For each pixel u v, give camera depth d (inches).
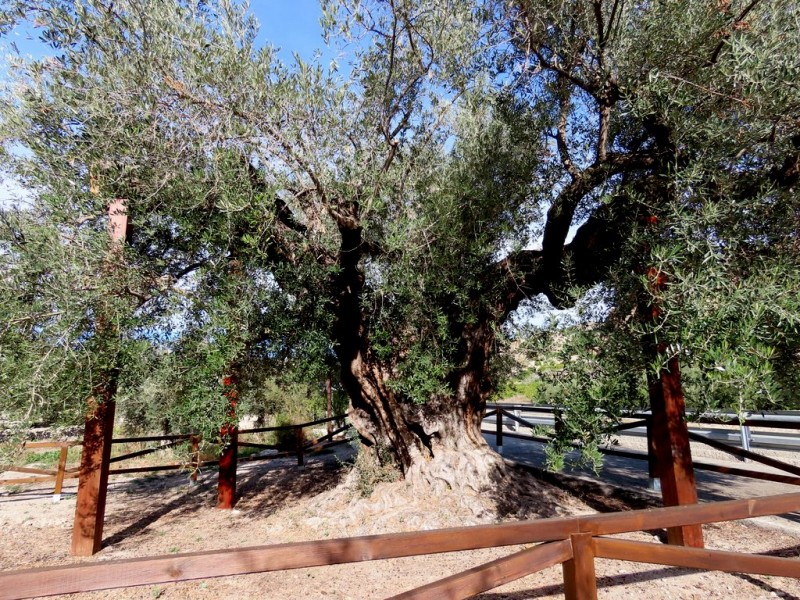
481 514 188.5
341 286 184.4
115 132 146.1
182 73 150.5
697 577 141.3
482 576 89.7
